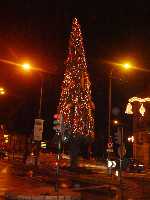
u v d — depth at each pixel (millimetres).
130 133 71625
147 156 63312
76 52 41875
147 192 24953
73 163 42531
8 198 18422
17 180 29344
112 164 38844
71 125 40906
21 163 55625
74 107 41094
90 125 41625
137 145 65875
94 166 50406
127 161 49719
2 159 71000
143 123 64188
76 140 41312
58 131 20453
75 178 34812
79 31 42188
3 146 77312
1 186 24000
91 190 24594
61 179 33062
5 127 73812
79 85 41344
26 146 62344
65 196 18500
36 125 23375
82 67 41781
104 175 39000
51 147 76000
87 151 67875
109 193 23203
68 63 42031
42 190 20344
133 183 32156
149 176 42906
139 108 64188
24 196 18062
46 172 40781
